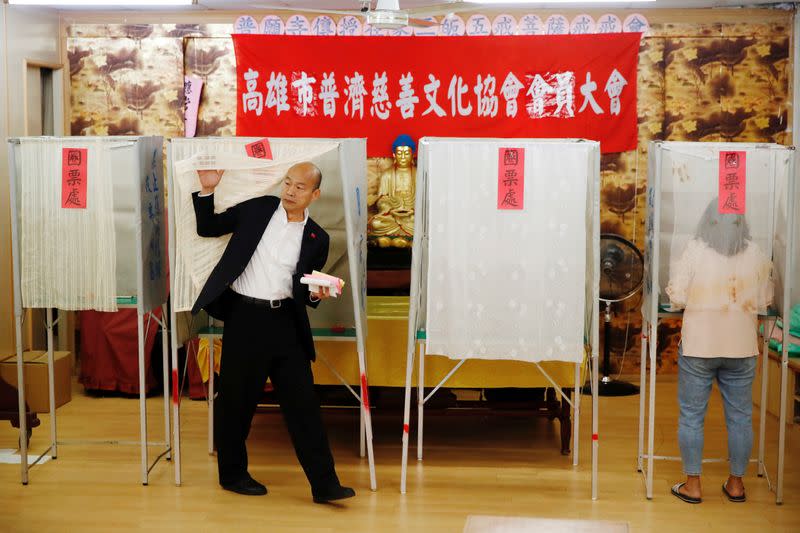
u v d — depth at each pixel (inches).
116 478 178.5
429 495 170.4
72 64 266.8
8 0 227.8
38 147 171.5
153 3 248.7
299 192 160.6
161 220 184.5
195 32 265.1
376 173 267.0
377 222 252.2
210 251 168.7
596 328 165.6
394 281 246.7
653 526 156.3
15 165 172.2
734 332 162.2
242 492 170.4
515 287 165.6
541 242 164.4
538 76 260.5
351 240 165.5
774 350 222.5
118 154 171.2
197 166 160.7
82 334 242.1
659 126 261.9
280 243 162.2
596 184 162.7
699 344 162.6
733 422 167.9
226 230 165.3
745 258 161.6
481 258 165.5
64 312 268.5
